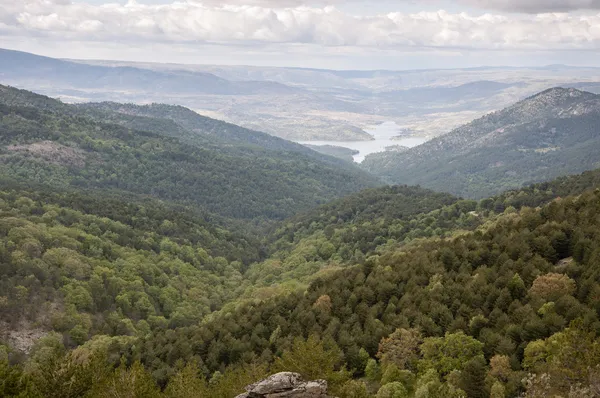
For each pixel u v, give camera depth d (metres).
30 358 112.25
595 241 91.00
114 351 113.75
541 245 98.88
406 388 68.38
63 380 59.12
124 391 60.88
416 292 96.62
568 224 102.50
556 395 48.78
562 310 73.81
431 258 112.31
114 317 143.88
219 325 113.31
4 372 54.34
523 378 55.38
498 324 76.56
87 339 130.88
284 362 71.50
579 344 52.28
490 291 86.50
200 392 73.25
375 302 102.19
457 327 79.44
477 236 122.81
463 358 69.81
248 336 102.00
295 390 49.91
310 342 71.25
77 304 141.88
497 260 99.88
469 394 61.78
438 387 60.84
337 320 93.94
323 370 67.75
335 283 115.38
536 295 80.69
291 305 113.62
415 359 74.62
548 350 61.75
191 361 93.50
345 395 62.12
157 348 109.69
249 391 49.94
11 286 135.50
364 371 80.62
